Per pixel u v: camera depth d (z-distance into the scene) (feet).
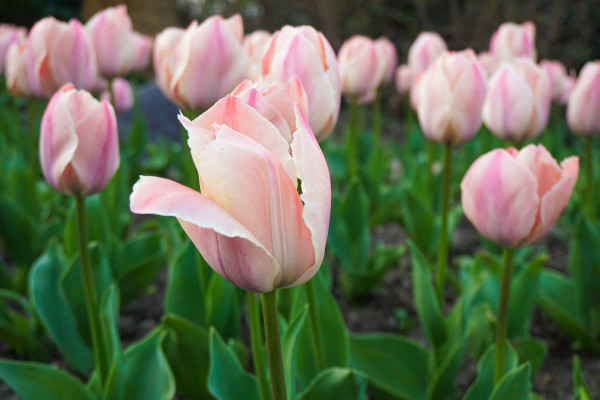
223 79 2.22
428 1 10.23
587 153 3.08
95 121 2.02
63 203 3.94
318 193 1.44
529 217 1.90
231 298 2.55
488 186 1.91
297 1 10.68
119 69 3.10
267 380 1.96
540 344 2.48
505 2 8.96
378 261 3.38
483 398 2.22
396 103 10.21
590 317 2.80
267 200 1.42
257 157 1.40
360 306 3.29
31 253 3.17
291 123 1.64
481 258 2.69
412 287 3.51
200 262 2.49
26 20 12.09
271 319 1.56
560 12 8.59
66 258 2.78
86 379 2.75
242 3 11.73
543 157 1.89
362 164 5.10
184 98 2.25
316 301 2.23
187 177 3.92
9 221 3.10
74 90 2.04
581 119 2.95
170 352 2.34
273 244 1.44
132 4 10.37
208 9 12.52
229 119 1.45
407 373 2.49
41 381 2.16
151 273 2.94
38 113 5.84
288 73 1.85
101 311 2.33
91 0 10.50
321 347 2.13
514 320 2.55
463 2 9.87
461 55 2.37
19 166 3.50
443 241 2.58
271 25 11.21
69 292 2.57
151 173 5.02
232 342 2.43
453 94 2.36
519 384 1.98
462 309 2.50
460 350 2.35
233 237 1.43
